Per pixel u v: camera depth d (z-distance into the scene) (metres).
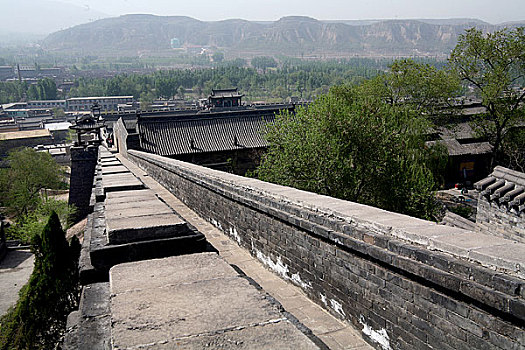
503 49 35.19
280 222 6.64
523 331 2.96
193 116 38.44
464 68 37.56
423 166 21.91
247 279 3.39
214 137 37.72
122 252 4.45
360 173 19.41
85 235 5.42
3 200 58.16
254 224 7.67
